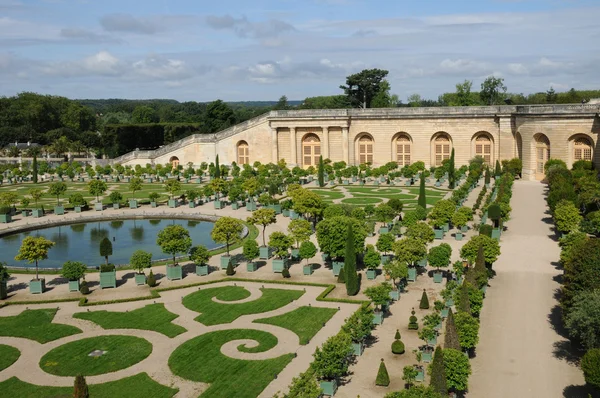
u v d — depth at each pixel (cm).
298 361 4728
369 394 4181
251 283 6769
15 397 4294
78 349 5084
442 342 4984
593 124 12094
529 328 5284
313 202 9231
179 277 6944
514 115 14062
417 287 6456
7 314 5966
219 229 7350
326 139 16212
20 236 9644
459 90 19925
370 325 4953
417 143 15512
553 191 9594
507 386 4281
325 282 6725
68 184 15438
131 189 12850
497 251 6556
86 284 6531
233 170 15350
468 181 11894
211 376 4522
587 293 4656
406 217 8588
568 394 4156
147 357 4897
